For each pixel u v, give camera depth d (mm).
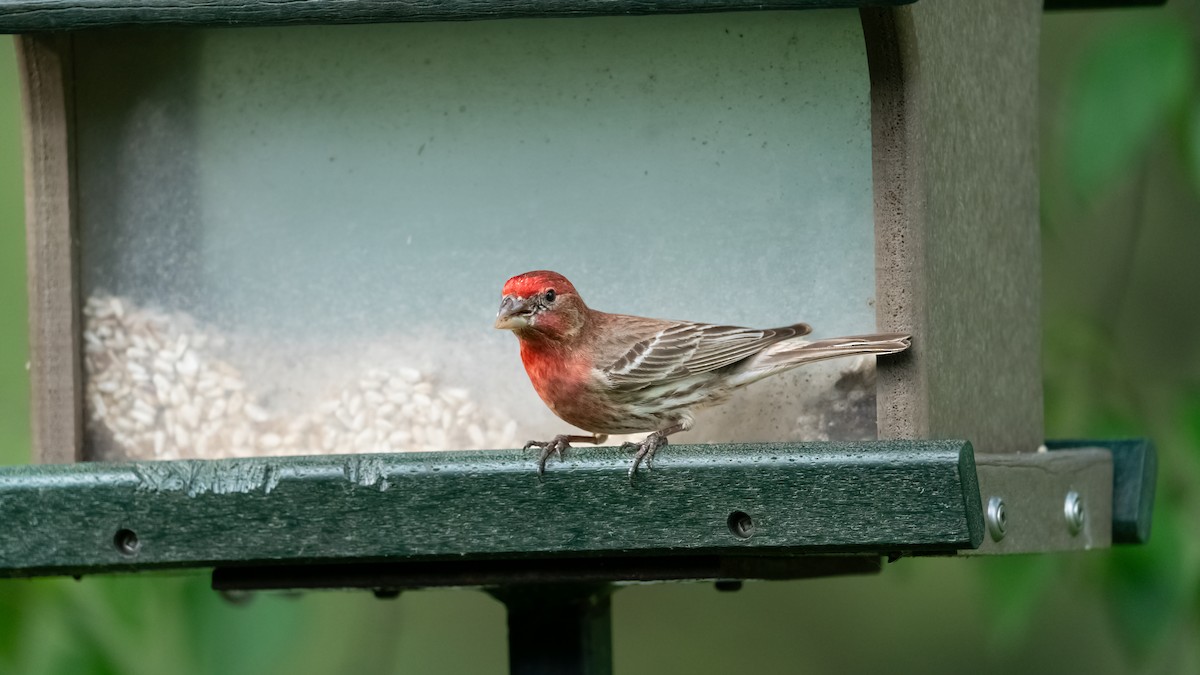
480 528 8898
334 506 8977
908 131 9438
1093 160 10773
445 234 10258
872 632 14398
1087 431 11719
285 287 10359
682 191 9977
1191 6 11172
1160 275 13430
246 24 9125
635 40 10023
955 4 10125
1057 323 12242
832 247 9750
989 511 9336
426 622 14547
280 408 10344
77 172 10508
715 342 9727
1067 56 13602
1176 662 11195
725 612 14641
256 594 11500
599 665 10531
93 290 10492
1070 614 14016
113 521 9078
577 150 10125
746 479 8672
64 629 11039
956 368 9977
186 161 10453
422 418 10258
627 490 8789
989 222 10648
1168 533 11109
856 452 8594
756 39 9859
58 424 10391
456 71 10234
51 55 10344
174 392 10414
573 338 9906
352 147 10336
